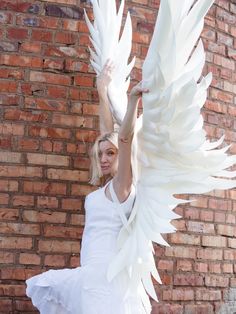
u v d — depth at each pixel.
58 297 3.77
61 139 4.75
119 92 4.52
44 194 4.67
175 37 3.45
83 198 4.75
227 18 5.57
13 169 4.64
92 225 3.81
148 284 3.80
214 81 5.39
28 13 4.80
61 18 4.86
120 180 3.72
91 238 3.79
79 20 4.90
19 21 4.79
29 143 4.69
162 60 3.44
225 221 5.33
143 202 3.73
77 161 4.77
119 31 4.75
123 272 3.72
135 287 3.73
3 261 4.55
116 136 3.94
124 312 3.65
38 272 4.59
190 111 3.44
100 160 4.00
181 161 3.65
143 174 3.75
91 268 3.69
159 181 3.65
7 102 4.69
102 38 4.59
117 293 3.66
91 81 4.87
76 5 4.91
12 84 4.72
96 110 4.86
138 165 3.76
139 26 5.11
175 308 4.93
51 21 4.84
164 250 4.95
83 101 4.84
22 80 4.74
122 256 3.67
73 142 4.78
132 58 5.05
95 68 4.62
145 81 3.50
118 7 5.07
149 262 3.75
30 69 4.76
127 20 4.66
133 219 3.76
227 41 5.54
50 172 4.70
